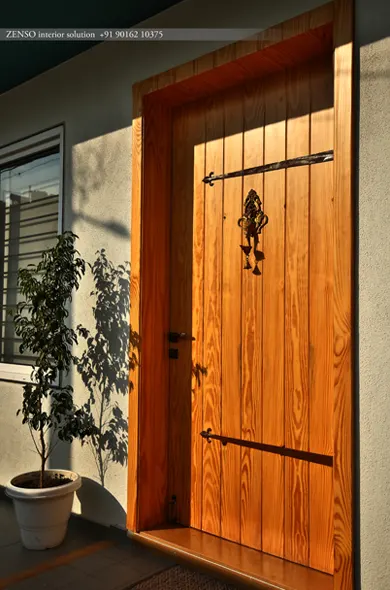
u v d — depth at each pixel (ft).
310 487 8.60
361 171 7.60
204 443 9.96
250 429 9.33
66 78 12.03
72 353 11.51
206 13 9.45
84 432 10.60
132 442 10.11
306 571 8.41
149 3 9.87
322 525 8.44
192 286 10.25
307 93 8.91
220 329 9.80
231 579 8.54
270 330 9.14
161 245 10.50
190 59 9.66
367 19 7.61
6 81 13.10
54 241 12.82
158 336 10.38
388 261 7.32
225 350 9.71
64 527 10.12
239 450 9.47
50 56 11.87
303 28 8.17
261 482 9.16
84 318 11.33
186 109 10.54
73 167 11.77
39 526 9.79
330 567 8.32
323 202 8.61
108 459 10.72
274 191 9.18
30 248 13.46
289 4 8.44
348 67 7.66
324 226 8.58
